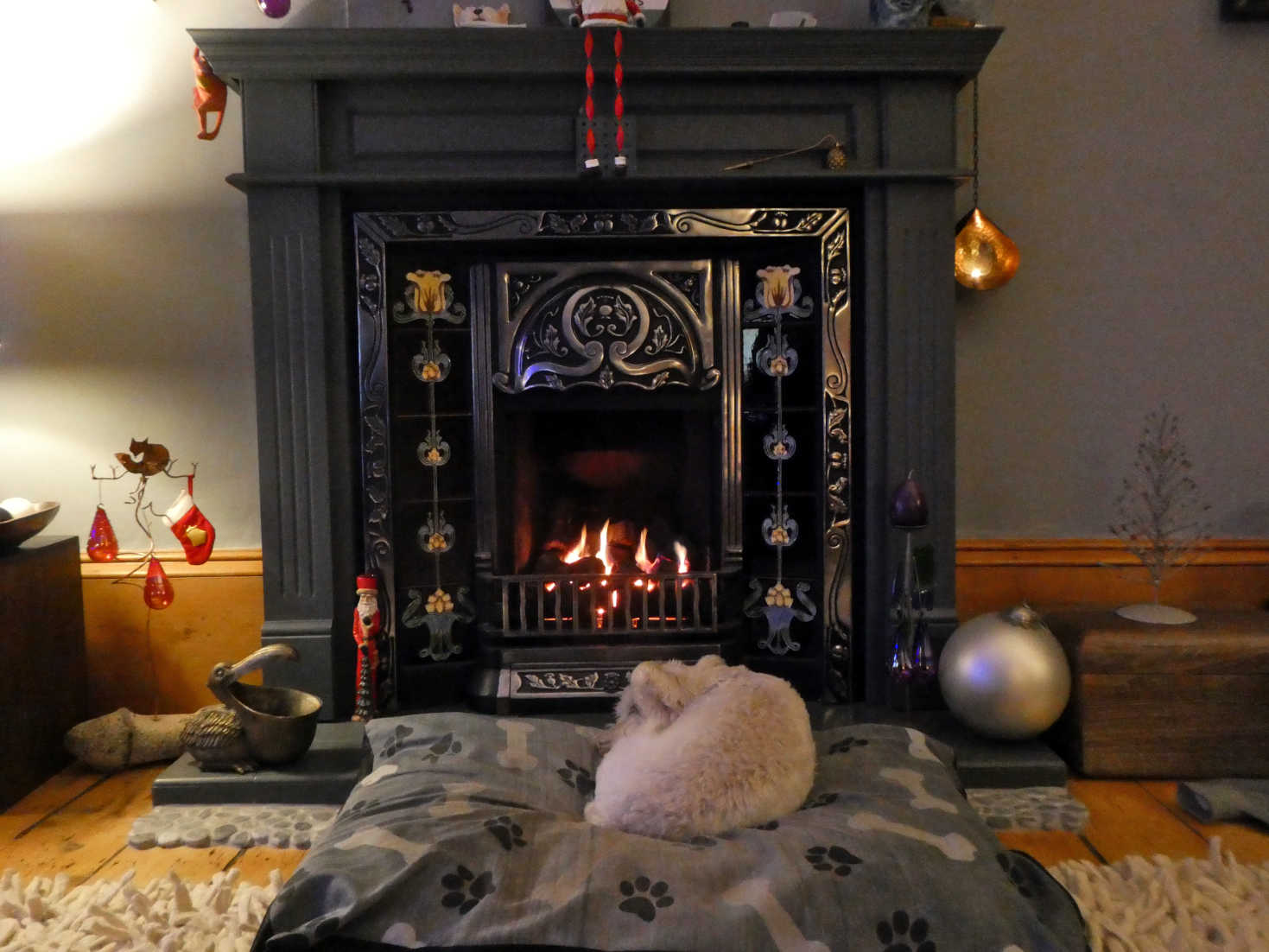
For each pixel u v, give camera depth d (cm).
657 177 264
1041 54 295
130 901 198
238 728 242
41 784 264
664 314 279
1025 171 297
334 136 267
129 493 299
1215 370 303
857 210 278
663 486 297
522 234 270
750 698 202
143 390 298
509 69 261
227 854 226
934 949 162
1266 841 227
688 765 190
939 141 270
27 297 296
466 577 291
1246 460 304
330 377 271
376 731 226
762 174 264
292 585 271
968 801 229
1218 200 299
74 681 281
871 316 275
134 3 290
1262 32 295
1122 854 222
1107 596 303
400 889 166
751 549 291
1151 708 256
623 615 284
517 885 169
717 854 176
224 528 300
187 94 293
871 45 260
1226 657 254
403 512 284
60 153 293
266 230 265
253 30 253
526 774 209
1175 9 294
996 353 301
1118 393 303
